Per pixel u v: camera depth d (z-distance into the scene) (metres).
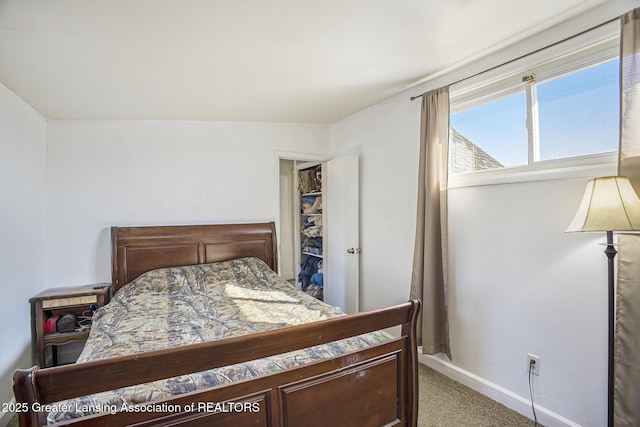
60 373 0.92
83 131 2.81
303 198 5.08
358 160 3.33
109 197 2.88
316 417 1.31
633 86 1.43
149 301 2.30
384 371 1.49
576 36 1.67
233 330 1.74
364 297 3.32
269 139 3.53
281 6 1.39
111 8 1.32
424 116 2.43
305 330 1.28
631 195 1.28
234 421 1.15
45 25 1.42
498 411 1.99
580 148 1.74
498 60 2.02
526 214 1.92
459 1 1.45
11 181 2.15
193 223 3.19
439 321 2.37
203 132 3.24
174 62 1.87
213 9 1.38
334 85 2.45
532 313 1.90
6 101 2.10
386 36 1.73
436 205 2.35
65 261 2.73
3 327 2.02
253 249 3.30
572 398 1.73
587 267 1.66
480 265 2.18
